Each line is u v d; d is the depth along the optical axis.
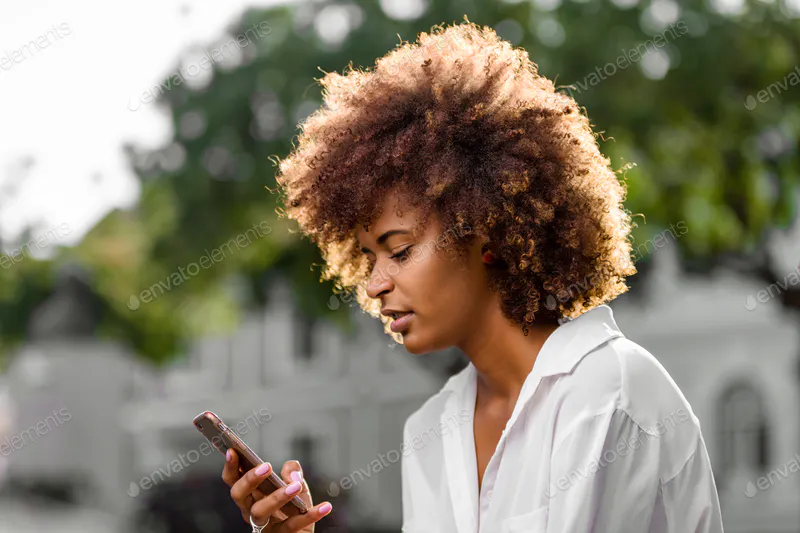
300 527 3.34
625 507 2.97
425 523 3.56
